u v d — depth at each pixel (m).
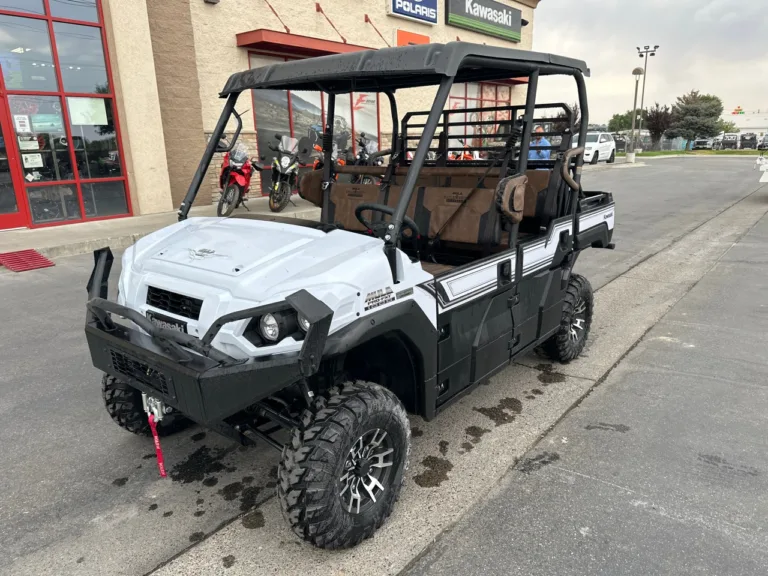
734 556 2.33
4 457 3.11
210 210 10.45
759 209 11.90
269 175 12.35
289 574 2.27
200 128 10.88
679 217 11.10
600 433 3.33
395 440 2.49
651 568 2.27
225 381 2.07
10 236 8.10
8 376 4.08
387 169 3.93
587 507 2.65
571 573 2.25
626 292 6.15
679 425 3.40
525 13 20.66
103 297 2.71
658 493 2.75
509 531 2.50
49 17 8.56
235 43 11.31
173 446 3.24
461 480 2.89
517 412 3.60
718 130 58.72
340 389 2.36
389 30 15.01
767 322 5.13
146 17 9.48
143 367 2.38
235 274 2.27
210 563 2.34
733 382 3.96
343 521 2.28
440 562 2.32
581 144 3.89
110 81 9.37
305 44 11.64
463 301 2.87
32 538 2.50
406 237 3.55
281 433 3.36
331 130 3.98
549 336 3.88
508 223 3.23
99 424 3.46
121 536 2.51
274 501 2.75
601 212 4.44
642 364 4.31
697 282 6.47
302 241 2.49
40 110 8.70
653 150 50.28
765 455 3.07
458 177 3.85
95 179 9.39
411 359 2.64
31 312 5.42
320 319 1.92
